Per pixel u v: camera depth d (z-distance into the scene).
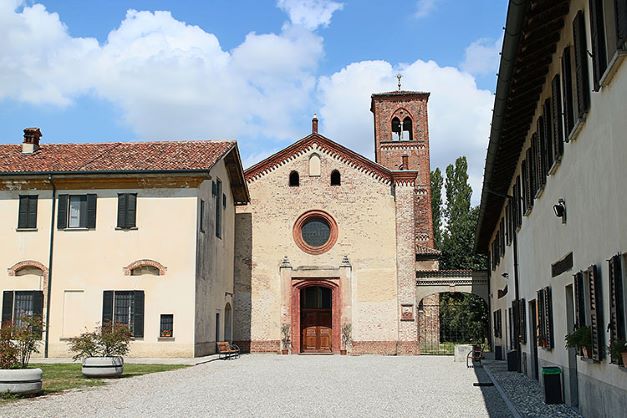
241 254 40.06
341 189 40.09
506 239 28.98
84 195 32.16
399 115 59.94
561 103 13.51
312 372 25.23
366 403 15.73
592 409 11.71
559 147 13.58
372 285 39.12
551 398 14.85
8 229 32.12
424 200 57.94
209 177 31.50
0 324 29.08
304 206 40.16
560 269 14.49
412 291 38.81
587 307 11.74
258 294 39.69
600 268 10.61
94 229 31.83
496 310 37.41
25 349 18.19
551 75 14.23
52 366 26.36
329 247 39.59
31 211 32.16
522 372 24.17
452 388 19.33
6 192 32.38
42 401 15.49
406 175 39.78
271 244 40.00
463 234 63.59
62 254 31.78
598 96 10.27
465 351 32.47
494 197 28.06
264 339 39.34
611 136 9.57
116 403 15.31
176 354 30.75
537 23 12.38
